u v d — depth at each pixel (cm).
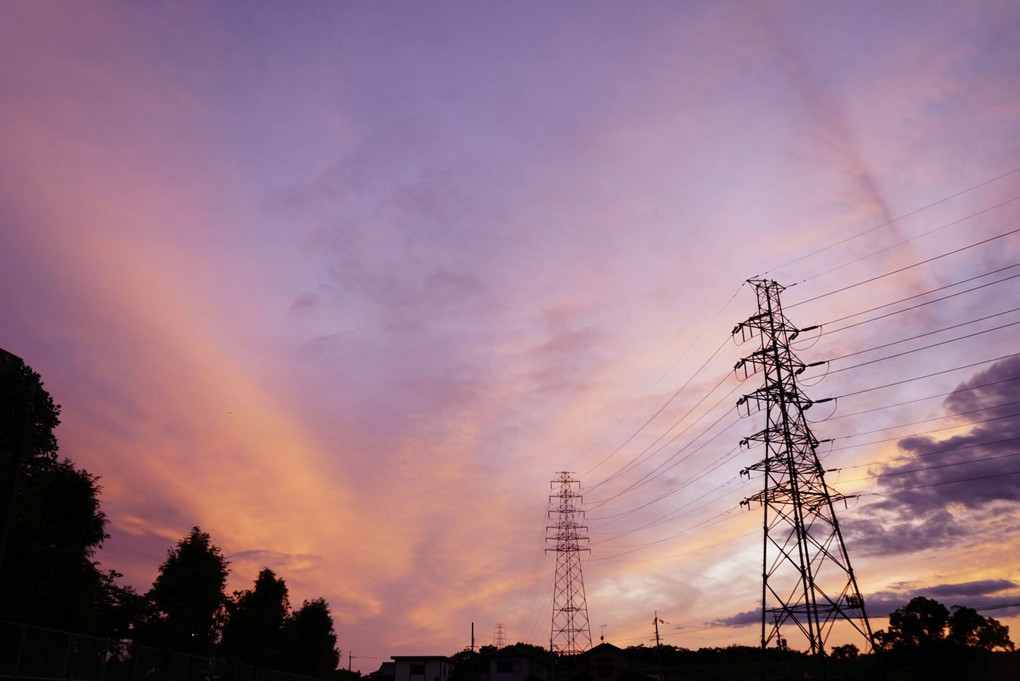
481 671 8925
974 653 6906
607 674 8238
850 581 4166
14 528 2794
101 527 3181
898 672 7038
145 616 4234
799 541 4391
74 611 3003
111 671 3036
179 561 4453
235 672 4334
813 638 4150
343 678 9175
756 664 8731
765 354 4931
